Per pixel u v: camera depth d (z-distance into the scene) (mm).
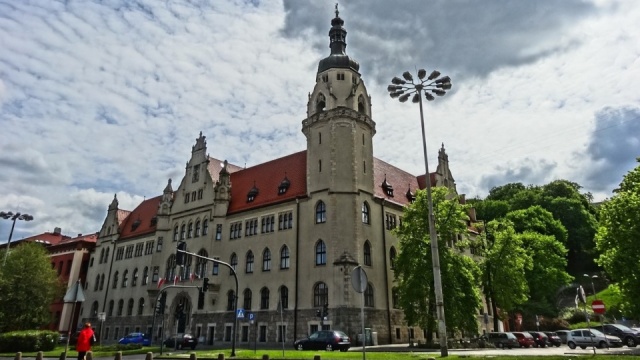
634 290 35250
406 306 42719
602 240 38969
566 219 96500
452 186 69938
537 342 48062
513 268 54219
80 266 82875
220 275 57406
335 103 54375
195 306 58281
